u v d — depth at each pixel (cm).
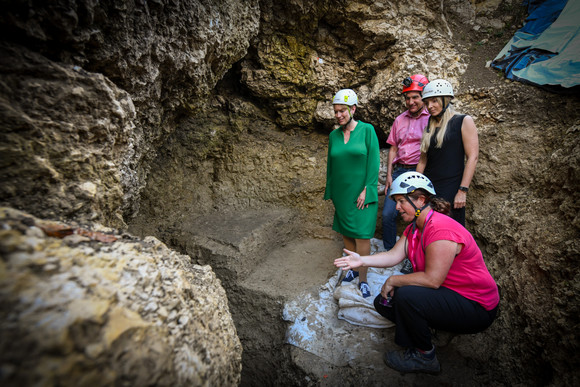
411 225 220
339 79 416
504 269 262
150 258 129
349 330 268
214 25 242
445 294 200
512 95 319
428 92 246
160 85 223
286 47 392
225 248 333
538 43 328
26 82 123
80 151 140
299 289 315
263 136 434
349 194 275
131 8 171
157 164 383
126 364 87
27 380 67
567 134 269
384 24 377
